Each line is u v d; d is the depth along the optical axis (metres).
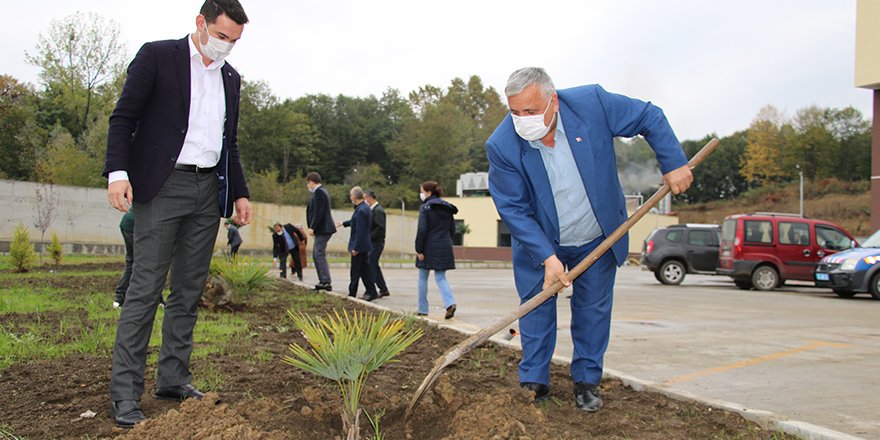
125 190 3.43
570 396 4.16
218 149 3.81
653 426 3.57
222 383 4.19
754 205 82.44
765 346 7.03
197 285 3.89
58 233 28.19
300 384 4.19
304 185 57.69
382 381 4.41
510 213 3.83
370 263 11.34
